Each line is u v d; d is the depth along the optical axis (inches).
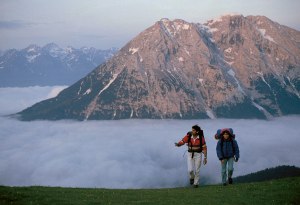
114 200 1128.2
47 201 1077.1
